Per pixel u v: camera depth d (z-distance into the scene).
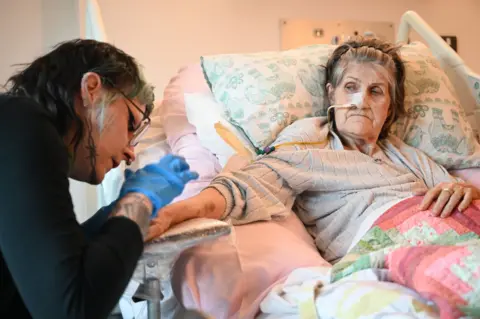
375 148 1.54
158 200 0.81
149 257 0.89
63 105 0.78
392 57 1.58
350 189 1.39
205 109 1.66
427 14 2.77
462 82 1.97
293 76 1.66
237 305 1.04
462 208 1.18
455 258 0.93
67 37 2.14
